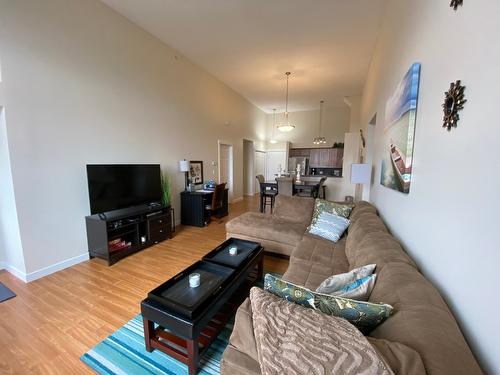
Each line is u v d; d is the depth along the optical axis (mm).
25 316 1857
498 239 692
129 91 3346
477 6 834
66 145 2615
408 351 654
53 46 2445
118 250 2922
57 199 2562
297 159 8789
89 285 2318
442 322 756
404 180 1576
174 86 4219
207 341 1525
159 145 3957
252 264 2096
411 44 1691
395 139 1896
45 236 2479
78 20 2656
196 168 4996
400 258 1271
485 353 748
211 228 4348
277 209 3426
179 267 2732
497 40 717
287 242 2793
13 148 2195
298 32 3549
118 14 3113
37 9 2301
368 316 891
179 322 1314
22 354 1505
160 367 1423
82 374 1376
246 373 841
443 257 1060
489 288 730
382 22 3166
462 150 914
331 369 632
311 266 1956
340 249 2322
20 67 2205
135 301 2068
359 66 4680
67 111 2607
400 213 1759
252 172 8266
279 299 945
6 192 2303
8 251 2496
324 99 7285
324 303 956
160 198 3682
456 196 953
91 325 1765
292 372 656
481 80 801
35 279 2406
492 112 734
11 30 2131
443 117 1085
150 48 3650
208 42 3883
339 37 3660
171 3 2916
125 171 3115
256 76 5383
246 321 950
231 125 6449
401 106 1728
